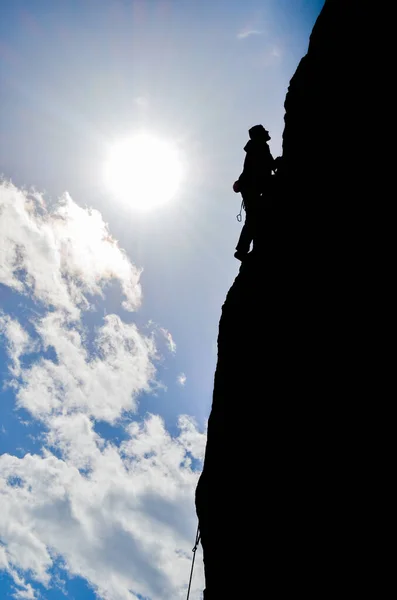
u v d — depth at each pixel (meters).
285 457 7.14
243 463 8.34
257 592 6.84
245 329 9.97
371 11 9.88
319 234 8.41
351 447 5.91
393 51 8.59
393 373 5.69
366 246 7.06
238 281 11.38
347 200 8.02
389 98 8.12
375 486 5.38
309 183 9.60
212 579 8.55
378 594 4.90
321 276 7.82
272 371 8.32
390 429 5.46
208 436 10.35
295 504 6.57
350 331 6.66
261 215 11.55
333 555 5.61
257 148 12.10
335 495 5.89
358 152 8.32
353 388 6.22
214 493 9.17
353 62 9.79
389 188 7.12
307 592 5.82
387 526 5.08
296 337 7.89
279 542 6.68
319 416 6.66
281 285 9.05
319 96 10.74
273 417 7.83
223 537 8.38
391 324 5.99
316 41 12.06
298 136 11.27
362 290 6.75
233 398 9.55
